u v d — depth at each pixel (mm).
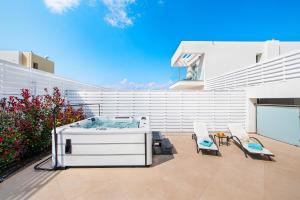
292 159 5152
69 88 9109
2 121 4023
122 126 6754
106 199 3049
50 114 5637
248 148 5418
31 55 15594
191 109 9195
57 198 3068
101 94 9125
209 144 5812
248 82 9047
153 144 6020
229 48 15258
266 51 15133
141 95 9172
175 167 4531
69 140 4434
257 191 3326
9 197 3086
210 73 15211
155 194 3211
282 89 6824
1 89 4688
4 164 3914
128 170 4328
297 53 6238
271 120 7969
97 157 4504
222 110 9219
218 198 3086
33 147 5008
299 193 3262
